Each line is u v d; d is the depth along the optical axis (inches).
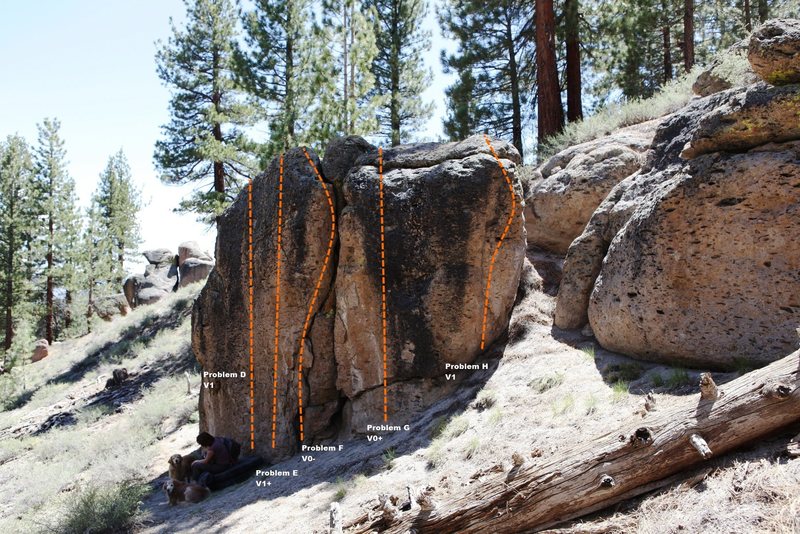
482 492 209.8
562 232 453.1
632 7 840.9
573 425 259.6
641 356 304.0
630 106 558.9
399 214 371.2
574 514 199.0
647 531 178.4
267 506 314.3
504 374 344.2
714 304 272.5
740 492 176.2
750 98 269.7
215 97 1266.0
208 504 353.1
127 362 960.9
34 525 394.6
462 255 363.3
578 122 646.5
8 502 488.4
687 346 279.0
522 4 887.1
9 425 829.8
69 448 613.9
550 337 366.9
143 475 473.7
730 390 195.5
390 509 221.9
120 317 1444.4
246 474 397.7
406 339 370.3
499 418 297.9
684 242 284.5
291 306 399.2
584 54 933.2
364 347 382.6
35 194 1643.7
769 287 256.5
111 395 810.2
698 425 191.9
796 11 592.4
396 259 371.6
